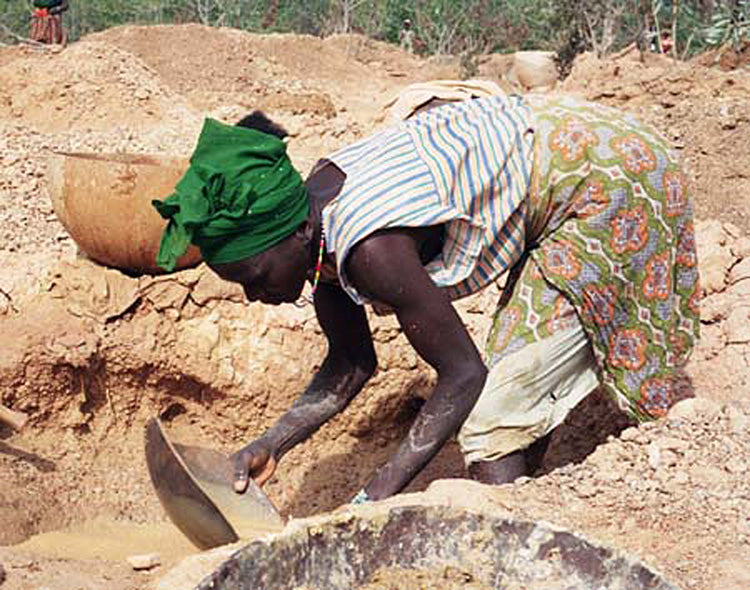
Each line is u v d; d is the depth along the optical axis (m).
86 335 5.52
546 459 5.26
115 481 5.47
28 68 9.41
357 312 4.04
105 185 5.56
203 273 5.77
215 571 2.65
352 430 5.82
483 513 2.99
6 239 6.16
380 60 16.48
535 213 3.88
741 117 8.26
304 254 3.41
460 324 3.47
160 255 3.30
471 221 3.58
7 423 5.09
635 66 9.82
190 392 5.85
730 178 7.73
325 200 3.44
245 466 3.95
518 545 2.95
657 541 3.46
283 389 5.77
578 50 14.66
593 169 3.87
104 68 9.58
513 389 4.05
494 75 15.75
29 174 7.05
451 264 3.65
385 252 3.34
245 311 5.79
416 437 3.51
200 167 3.20
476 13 18.38
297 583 2.83
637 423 4.54
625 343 4.13
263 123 3.58
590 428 5.32
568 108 3.98
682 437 4.02
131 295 5.70
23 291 5.71
